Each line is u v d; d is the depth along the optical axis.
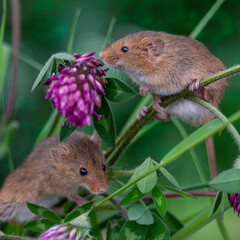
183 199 0.86
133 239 0.64
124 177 0.71
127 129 0.69
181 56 0.69
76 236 0.63
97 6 0.90
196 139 0.62
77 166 0.71
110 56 0.71
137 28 0.88
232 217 0.86
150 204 0.68
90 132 0.77
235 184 0.61
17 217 0.73
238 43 0.86
